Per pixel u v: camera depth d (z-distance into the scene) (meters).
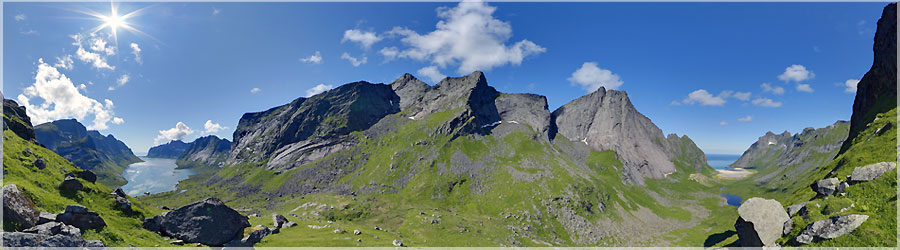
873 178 56.72
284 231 109.88
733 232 159.25
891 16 109.31
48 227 49.22
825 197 62.38
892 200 49.91
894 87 99.31
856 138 93.94
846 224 49.53
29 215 50.66
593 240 180.12
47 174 69.88
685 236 181.38
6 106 94.88
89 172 79.38
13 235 44.03
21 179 62.25
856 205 53.94
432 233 165.25
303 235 107.00
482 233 167.12
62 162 80.38
